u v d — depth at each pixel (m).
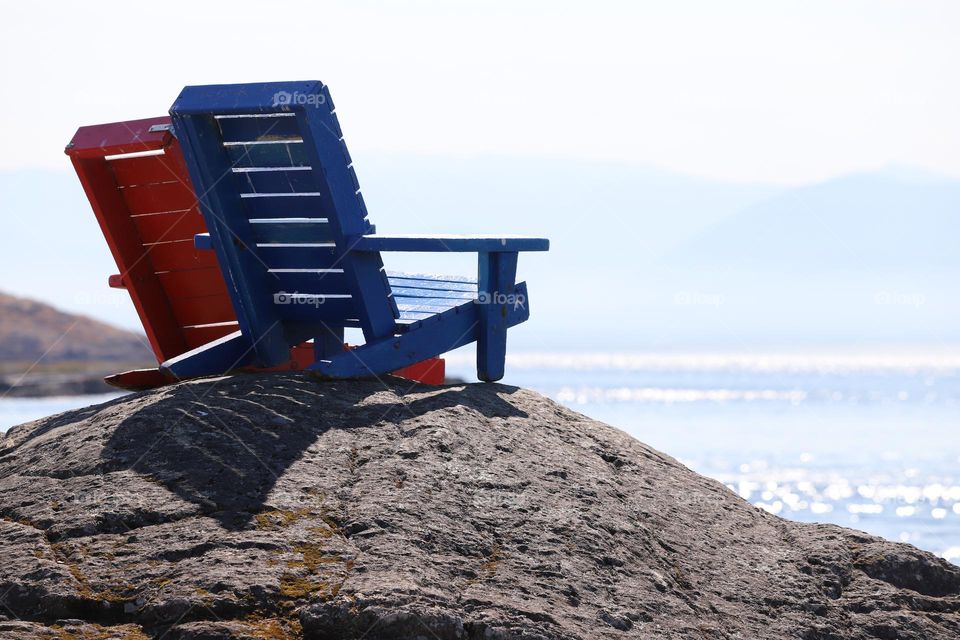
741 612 7.15
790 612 7.31
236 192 9.14
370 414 8.38
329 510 6.94
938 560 8.34
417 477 7.42
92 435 7.96
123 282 10.95
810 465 53.97
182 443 7.65
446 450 7.89
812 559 8.09
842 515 39.25
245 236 9.27
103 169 10.62
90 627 5.84
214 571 6.09
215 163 8.88
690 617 6.82
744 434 71.94
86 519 6.68
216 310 11.16
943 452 61.25
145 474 7.27
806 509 40.69
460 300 10.22
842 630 7.29
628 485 8.38
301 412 8.26
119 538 6.54
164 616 5.83
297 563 6.27
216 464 7.37
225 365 9.70
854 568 8.11
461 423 8.41
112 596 6.00
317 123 8.31
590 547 7.11
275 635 5.73
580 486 7.97
